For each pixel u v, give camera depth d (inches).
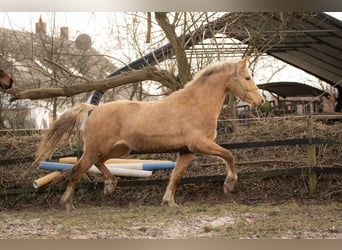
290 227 249.9
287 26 486.3
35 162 321.1
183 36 421.1
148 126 307.4
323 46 571.8
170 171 370.6
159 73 425.1
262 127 375.6
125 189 363.3
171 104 311.7
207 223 264.2
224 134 377.1
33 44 574.9
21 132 408.2
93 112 316.8
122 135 311.9
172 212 298.5
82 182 356.2
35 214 319.9
